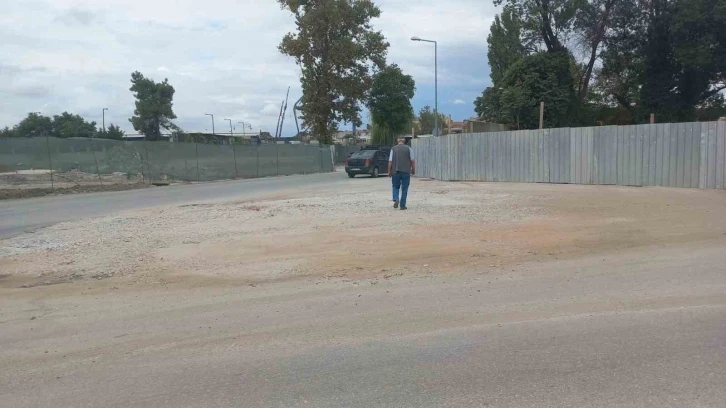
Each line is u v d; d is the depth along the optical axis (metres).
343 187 22.38
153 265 8.36
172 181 28.42
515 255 8.58
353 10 52.59
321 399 4.06
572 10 35.09
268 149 35.69
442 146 24.94
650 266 7.72
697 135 16.38
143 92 67.88
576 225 10.85
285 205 14.94
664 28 33.75
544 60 36.06
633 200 14.27
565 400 3.93
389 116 63.84
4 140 24.02
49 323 5.96
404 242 9.52
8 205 18.14
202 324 5.82
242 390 4.24
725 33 31.08
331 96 53.09
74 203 18.36
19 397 4.20
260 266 8.17
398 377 4.39
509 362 4.61
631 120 38.72
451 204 14.36
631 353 4.73
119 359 4.93
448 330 5.43
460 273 7.64
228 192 21.72
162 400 4.10
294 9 51.59
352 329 5.55
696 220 11.01
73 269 8.22
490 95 46.22
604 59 38.16
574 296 6.46
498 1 37.78
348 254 8.77
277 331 5.55
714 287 6.63
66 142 25.41
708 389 4.04
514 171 21.45
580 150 19.23
